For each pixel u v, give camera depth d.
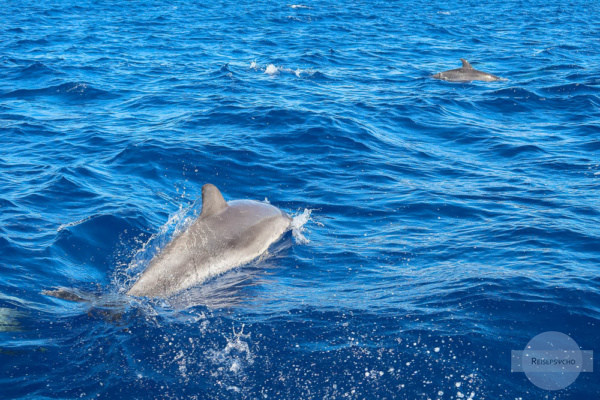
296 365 6.72
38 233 9.98
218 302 8.09
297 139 15.76
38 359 6.72
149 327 7.34
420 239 10.34
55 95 20.39
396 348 6.98
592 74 25.12
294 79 23.70
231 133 16.09
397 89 22.67
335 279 8.91
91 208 11.16
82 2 51.66
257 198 12.34
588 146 16.00
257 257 9.61
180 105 19.14
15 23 37.44
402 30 40.06
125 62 26.50
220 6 51.78
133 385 6.38
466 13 51.31
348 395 6.32
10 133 15.93
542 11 54.19
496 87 23.02
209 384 6.44
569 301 7.94
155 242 9.98
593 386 6.41
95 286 8.55
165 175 13.24
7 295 8.02
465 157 15.26
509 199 12.22
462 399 6.25
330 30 39.16
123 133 16.05
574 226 10.66
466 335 7.19
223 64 26.45
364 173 13.74
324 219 11.29
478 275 8.73
